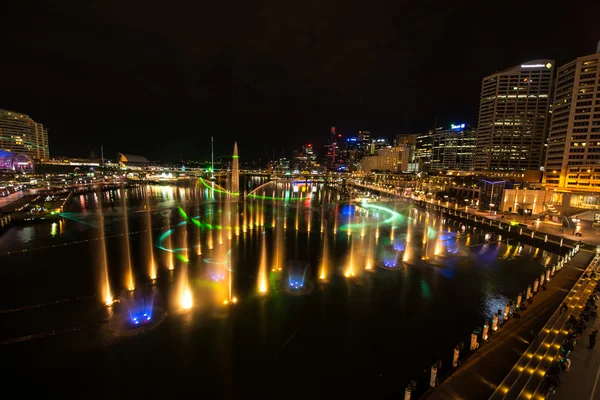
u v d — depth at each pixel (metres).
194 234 43.09
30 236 40.81
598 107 69.06
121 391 14.11
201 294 23.12
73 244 37.06
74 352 16.53
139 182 145.75
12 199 64.38
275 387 14.45
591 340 14.28
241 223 51.59
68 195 77.69
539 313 18.73
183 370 15.41
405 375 15.20
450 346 17.58
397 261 32.16
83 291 23.47
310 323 19.64
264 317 20.17
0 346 16.92
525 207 61.06
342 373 15.35
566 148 73.69
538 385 12.16
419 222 56.09
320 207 74.00
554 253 37.06
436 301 23.17
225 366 15.73
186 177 195.00
